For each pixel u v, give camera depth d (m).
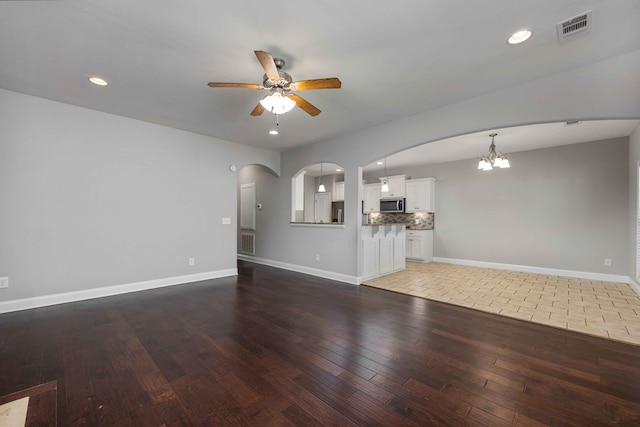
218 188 4.93
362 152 4.43
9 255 3.11
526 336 2.58
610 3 1.79
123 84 2.92
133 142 3.98
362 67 2.57
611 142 4.70
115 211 3.83
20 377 1.88
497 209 5.93
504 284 4.53
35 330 2.63
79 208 3.56
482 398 1.70
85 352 2.23
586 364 2.10
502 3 1.80
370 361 2.13
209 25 2.01
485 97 3.12
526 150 5.53
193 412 1.57
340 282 4.66
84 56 2.42
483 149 5.46
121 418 1.51
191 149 4.58
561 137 4.64
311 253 5.26
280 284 4.48
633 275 4.24
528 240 5.54
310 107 2.73
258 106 2.82
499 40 2.18
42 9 1.85
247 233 6.86
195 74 2.71
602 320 2.96
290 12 1.88
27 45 2.26
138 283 4.04
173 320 2.92
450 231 6.64
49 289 3.36
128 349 2.29
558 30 2.06
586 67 2.54
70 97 3.26
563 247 5.16
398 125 3.93
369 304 3.50
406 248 6.95
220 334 2.59
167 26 2.03
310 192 9.16
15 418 1.50
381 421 1.51
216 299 3.67
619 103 2.41
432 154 5.92
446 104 3.40
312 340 2.48
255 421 1.51
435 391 1.77
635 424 1.49
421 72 2.66
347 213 4.68
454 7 1.84
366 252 4.80
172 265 4.38
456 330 2.71
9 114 3.10
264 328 2.74
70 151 3.48
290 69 2.61
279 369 2.01
